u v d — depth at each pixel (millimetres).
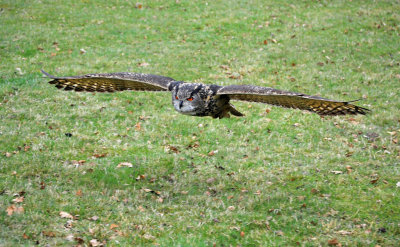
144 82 7184
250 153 10617
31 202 8000
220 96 6957
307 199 8781
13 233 7055
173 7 20547
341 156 10484
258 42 17266
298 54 16281
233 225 7871
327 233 7750
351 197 8859
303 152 10719
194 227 7770
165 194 8906
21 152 10008
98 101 12930
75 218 7785
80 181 9141
